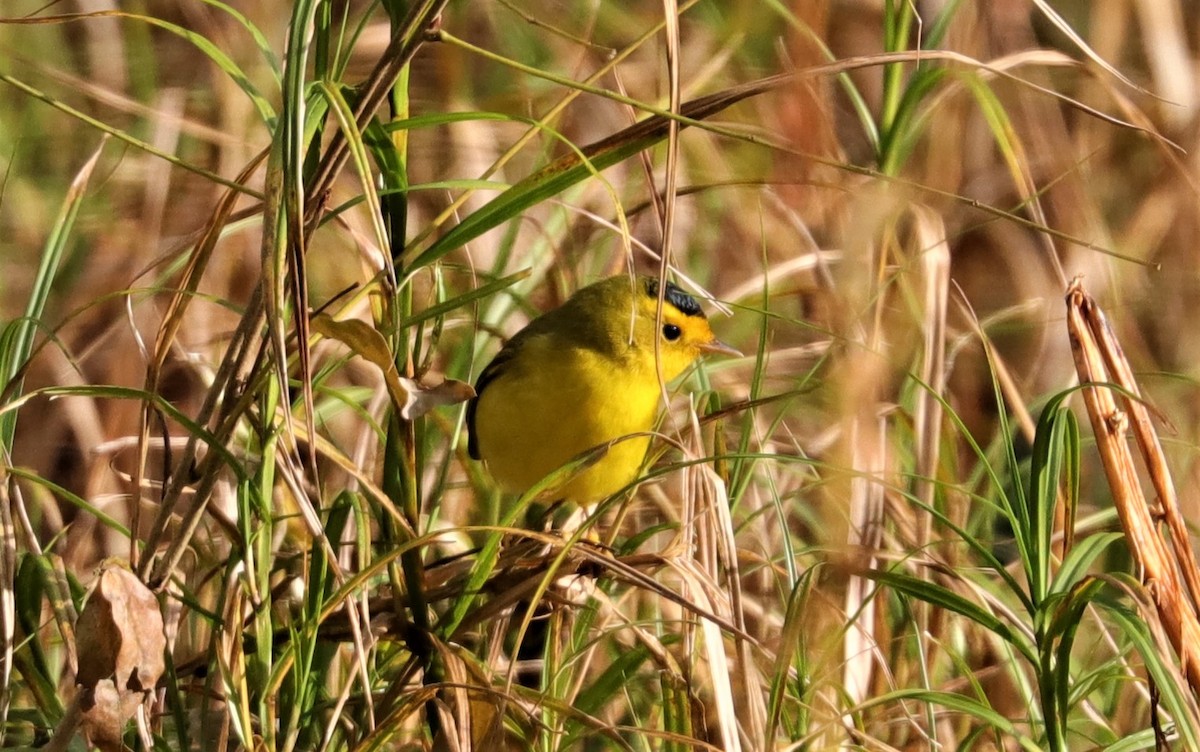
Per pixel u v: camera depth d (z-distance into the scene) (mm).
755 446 11430
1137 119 10914
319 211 7875
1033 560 8172
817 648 9719
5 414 8828
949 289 12766
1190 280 14820
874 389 9273
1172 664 7531
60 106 7539
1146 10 16172
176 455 12047
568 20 15367
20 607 8961
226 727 8102
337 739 8766
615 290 10656
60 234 9367
